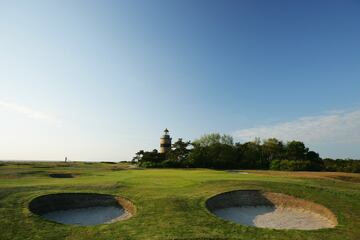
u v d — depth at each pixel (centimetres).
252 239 1565
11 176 3641
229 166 8088
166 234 1580
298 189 2736
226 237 1571
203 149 8300
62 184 2781
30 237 1521
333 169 6744
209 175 3988
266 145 8900
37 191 2395
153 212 1986
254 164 8212
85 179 3372
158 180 3284
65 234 1579
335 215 2064
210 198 2383
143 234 1580
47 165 6481
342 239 1616
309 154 8562
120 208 2288
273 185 2889
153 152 9225
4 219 1731
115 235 1566
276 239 1582
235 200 2538
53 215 2144
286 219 2227
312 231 1736
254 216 2297
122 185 2838
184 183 3034
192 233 1609
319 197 2486
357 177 4228
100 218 2133
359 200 2405
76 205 2308
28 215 1831
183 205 2155
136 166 8244
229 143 8756
